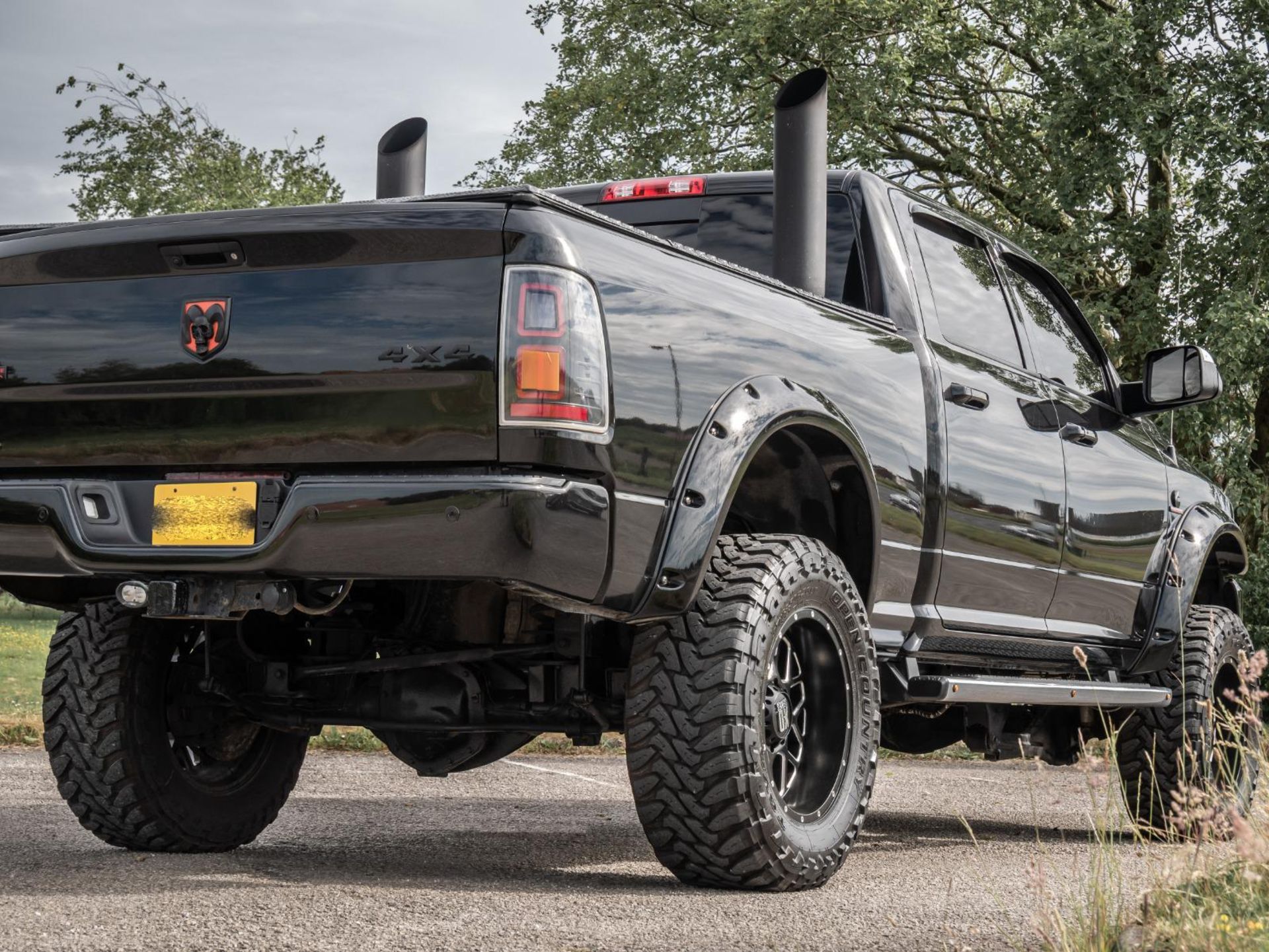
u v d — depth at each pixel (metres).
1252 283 16.88
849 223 4.75
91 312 3.43
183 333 3.32
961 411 4.62
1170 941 2.62
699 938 2.89
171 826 4.11
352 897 3.25
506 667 3.99
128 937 2.73
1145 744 5.69
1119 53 16.73
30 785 5.97
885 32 19.33
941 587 4.48
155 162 34.44
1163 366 5.86
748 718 3.40
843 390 4.00
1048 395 5.29
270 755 4.44
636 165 22.00
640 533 3.23
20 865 3.73
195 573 3.29
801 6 19.02
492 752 4.37
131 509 3.35
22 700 11.16
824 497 4.05
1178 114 16.88
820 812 3.69
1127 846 5.28
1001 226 20.16
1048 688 4.66
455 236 3.09
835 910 3.30
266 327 3.24
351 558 3.09
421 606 4.02
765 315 3.79
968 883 3.91
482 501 2.99
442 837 4.80
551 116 24.22
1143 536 5.74
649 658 3.44
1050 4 18.44
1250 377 16.09
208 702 4.23
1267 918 2.61
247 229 3.24
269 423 3.23
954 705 5.50
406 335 3.12
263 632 4.14
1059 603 5.20
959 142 21.11
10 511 3.40
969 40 19.97
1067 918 3.09
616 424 3.17
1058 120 17.14
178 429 3.33
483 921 2.99
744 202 5.05
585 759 8.61
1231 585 6.61
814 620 3.71
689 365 3.42
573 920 3.03
